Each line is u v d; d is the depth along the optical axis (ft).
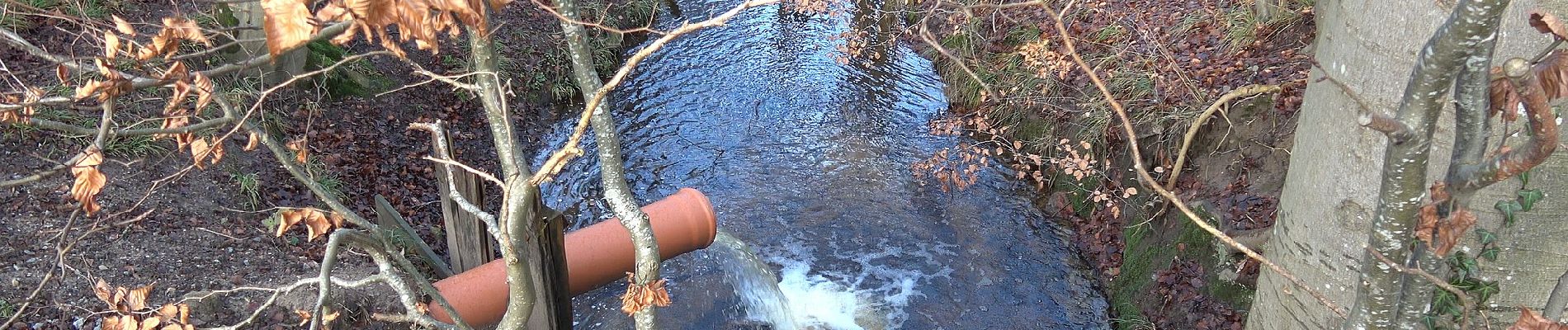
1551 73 5.70
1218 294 20.79
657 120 33.19
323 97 27.66
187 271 18.90
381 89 29.50
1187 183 24.31
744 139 31.76
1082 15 33.22
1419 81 6.01
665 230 18.60
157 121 22.93
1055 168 28.37
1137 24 30.81
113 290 17.69
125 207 20.36
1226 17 29.55
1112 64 29.48
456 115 30.78
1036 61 29.58
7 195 19.81
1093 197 26.53
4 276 17.53
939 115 33.94
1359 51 10.10
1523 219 10.11
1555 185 9.68
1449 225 7.04
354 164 26.11
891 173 29.53
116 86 6.70
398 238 20.66
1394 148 6.50
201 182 22.09
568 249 17.87
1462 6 5.45
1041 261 25.30
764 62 37.93
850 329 22.66
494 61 7.24
